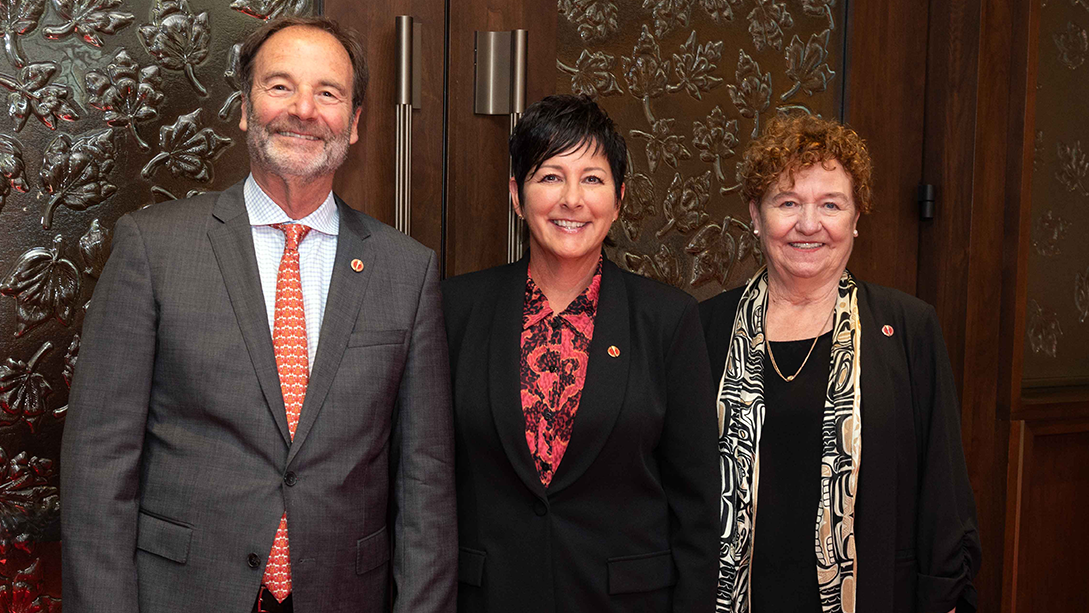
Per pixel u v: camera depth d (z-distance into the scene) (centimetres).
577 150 147
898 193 237
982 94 230
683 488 150
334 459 129
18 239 157
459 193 193
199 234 132
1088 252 256
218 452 124
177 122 169
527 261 160
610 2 205
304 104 130
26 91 157
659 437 150
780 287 171
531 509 144
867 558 152
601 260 160
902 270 240
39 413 159
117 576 118
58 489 161
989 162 233
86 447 120
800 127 163
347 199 182
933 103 238
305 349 133
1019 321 237
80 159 161
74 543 118
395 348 138
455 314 158
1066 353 256
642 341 152
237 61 173
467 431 148
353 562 131
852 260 232
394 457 146
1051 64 247
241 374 126
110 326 124
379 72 183
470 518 148
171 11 168
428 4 188
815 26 229
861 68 231
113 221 165
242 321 127
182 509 123
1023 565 241
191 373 125
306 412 128
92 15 161
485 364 150
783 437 162
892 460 155
